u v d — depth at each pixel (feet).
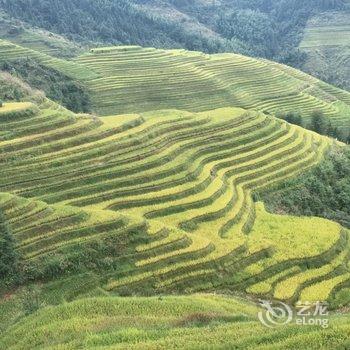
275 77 428.15
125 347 76.74
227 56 462.60
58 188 157.48
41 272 116.88
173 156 188.96
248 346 74.74
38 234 126.62
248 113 242.99
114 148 182.50
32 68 342.03
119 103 339.36
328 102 417.08
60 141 178.91
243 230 155.33
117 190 160.97
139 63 407.64
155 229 136.26
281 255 140.97
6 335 90.74
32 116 190.19
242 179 193.57
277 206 188.34
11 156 165.68
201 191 170.81
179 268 126.72
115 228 132.67
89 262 122.93
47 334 87.10
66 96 325.21
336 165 226.17
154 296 112.16
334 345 73.77
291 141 230.48
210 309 100.58
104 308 96.84
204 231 149.18
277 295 124.16
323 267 139.33
